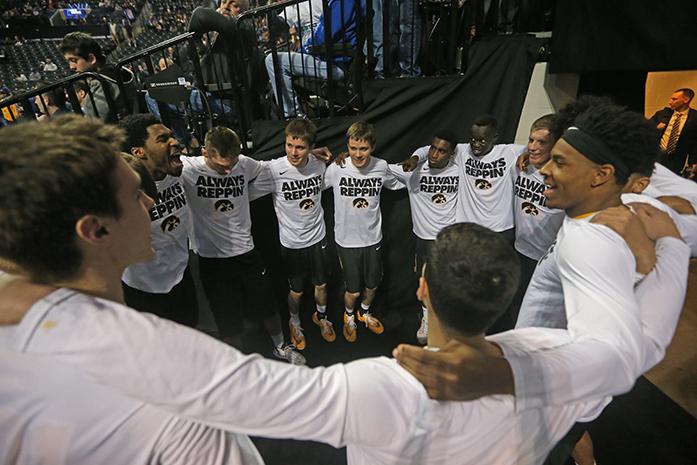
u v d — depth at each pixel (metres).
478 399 0.64
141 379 0.50
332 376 0.60
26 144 0.51
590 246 0.82
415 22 2.78
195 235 2.29
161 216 1.88
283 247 2.62
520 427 0.68
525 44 2.61
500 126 2.74
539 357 0.64
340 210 2.61
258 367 0.57
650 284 0.81
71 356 0.49
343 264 2.76
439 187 2.65
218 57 2.63
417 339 2.95
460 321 0.65
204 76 2.77
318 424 0.56
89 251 0.58
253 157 2.58
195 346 0.54
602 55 2.51
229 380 0.53
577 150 0.96
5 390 0.49
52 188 0.51
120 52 9.93
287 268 2.67
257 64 2.69
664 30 2.27
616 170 0.94
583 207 1.04
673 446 1.90
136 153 1.72
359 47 2.50
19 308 0.52
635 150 0.92
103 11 12.30
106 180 0.57
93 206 0.56
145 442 0.55
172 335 0.53
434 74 2.89
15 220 0.51
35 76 10.86
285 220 2.54
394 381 0.61
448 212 2.72
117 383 0.50
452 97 2.69
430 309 0.74
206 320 3.06
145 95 2.82
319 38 2.96
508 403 0.65
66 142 0.53
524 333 0.77
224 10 3.19
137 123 1.71
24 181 0.50
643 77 3.06
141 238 0.68
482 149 2.37
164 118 2.77
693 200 1.07
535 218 2.32
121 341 0.50
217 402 0.52
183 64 2.96
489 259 0.61
